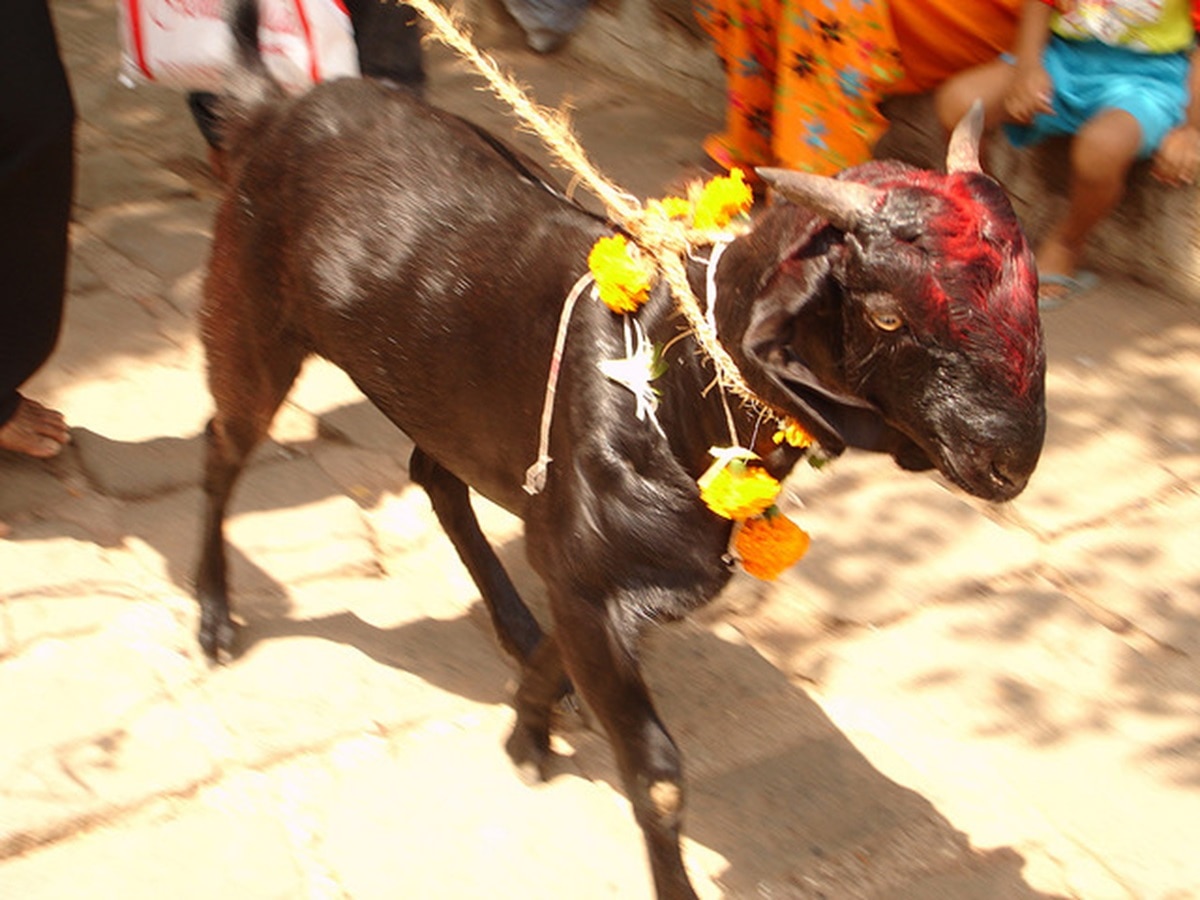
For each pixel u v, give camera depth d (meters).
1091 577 4.30
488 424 3.21
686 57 6.99
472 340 3.17
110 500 4.31
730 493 2.72
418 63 5.11
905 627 4.09
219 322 3.60
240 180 3.52
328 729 3.62
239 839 3.32
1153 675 3.97
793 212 2.58
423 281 3.22
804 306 2.52
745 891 3.31
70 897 3.17
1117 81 5.39
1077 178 5.45
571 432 2.94
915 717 3.80
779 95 5.65
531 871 3.30
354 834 3.36
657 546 2.88
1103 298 5.64
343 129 3.39
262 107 3.53
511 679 3.83
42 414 4.41
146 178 6.08
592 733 3.69
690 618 4.07
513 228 3.19
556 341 3.02
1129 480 4.70
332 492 4.43
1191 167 5.42
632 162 6.46
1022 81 5.52
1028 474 2.48
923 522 4.48
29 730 3.53
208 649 3.78
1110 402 5.06
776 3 5.67
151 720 3.59
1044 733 3.77
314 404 4.82
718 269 2.75
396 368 3.32
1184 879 3.40
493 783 3.52
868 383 2.53
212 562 3.80
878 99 5.57
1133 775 3.66
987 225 2.41
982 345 2.38
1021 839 3.48
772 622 4.09
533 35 7.46
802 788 3.57
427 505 4.46
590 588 2.95
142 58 4.33
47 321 4.18
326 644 3.87
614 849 3.37
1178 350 5.35
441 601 4.09
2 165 3.87
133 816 3.37
